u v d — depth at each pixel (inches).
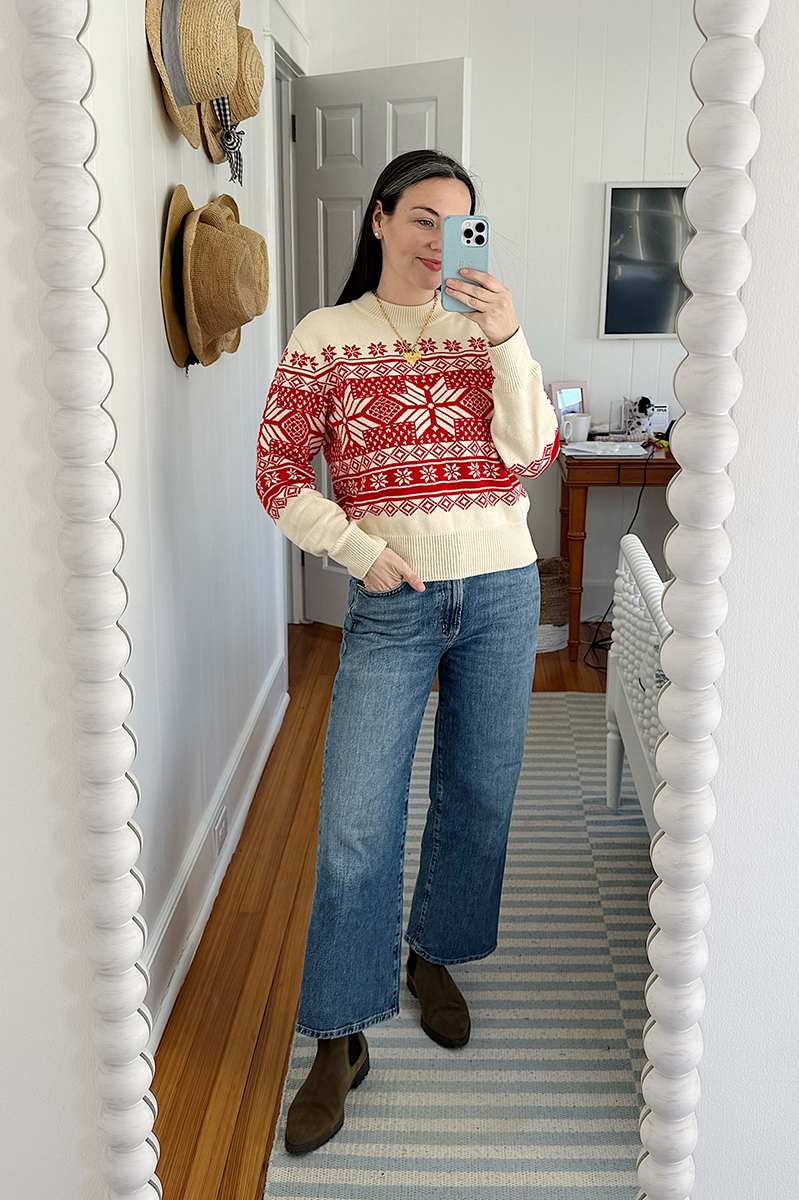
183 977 83.1
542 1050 75.6
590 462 157.8
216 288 80.4
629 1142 67.1
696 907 48.2
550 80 163.8
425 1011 77.5
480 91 165.2
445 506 63.2
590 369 174.7
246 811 112.3
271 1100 71.4
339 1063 69.4
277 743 132.0
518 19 162.1
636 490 176.6
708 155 40.4
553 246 169.9
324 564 175.8
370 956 68.7
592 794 116.7
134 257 70.0
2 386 45.8
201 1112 70.3
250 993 82.7
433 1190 63.4
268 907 95.0
